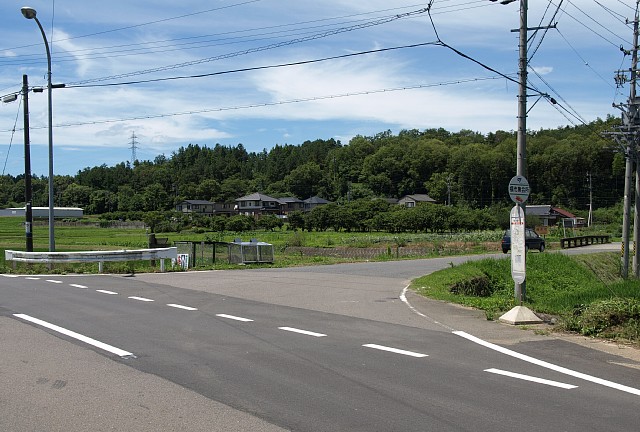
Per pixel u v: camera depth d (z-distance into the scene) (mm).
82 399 5949
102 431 5047
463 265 24031
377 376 6898
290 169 169250
